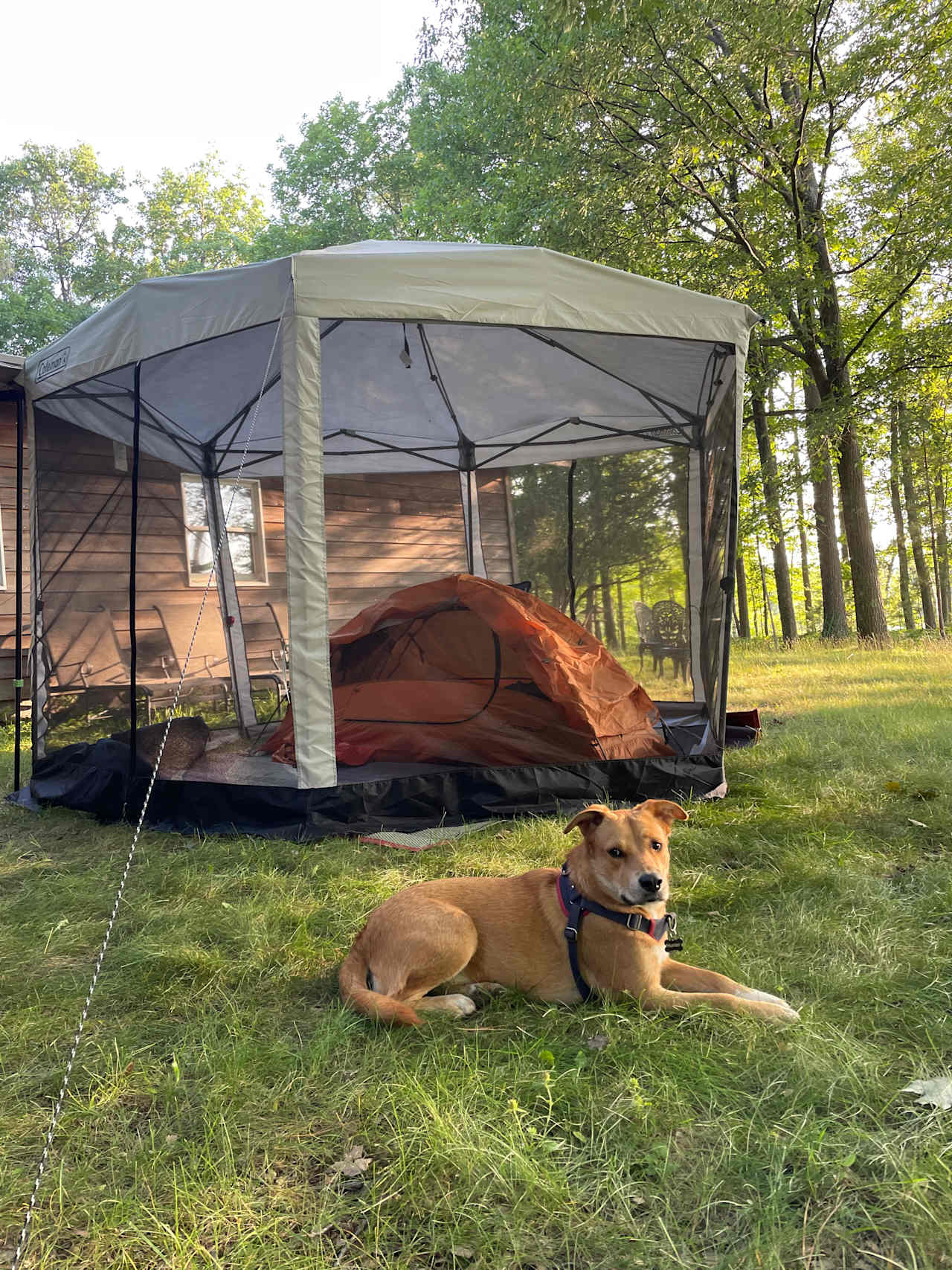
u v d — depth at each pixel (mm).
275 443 7344
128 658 5715
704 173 14734
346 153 30938
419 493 9094
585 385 7035
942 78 13180
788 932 3436
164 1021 2969
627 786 5566
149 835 5234
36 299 30625
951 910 3580
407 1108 2307
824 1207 1890
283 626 6648
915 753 6477
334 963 3395
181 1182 2055
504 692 5883
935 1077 2377
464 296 4918
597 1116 2270
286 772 5367
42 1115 2412
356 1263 1799
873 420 15555
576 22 8945
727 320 5668
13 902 4172
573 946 2926
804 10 12312
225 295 4969
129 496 5789
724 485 5914
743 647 17031
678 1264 1745
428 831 5066
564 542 8289
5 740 8531
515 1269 1759
